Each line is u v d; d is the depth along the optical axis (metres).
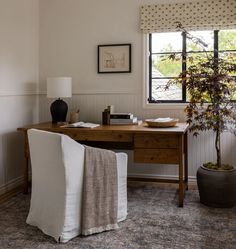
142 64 3.91
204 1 3.67
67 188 2.30
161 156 3.05
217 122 3.10
